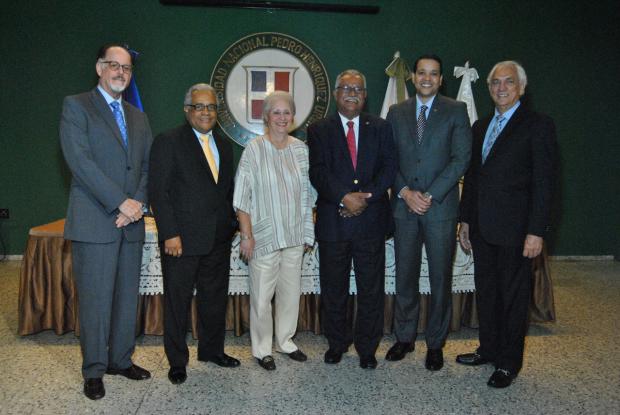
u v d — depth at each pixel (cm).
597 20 485
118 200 204
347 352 269
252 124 459
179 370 232
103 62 211
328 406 210
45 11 443
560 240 503
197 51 453
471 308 304
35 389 223
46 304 286
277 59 457
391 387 228
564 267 473
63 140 204
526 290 229
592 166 499
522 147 224
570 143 496
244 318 295
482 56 477
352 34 464
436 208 243
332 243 240
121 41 448
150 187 221
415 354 267
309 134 245
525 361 259
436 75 245
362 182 238
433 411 207
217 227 229
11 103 450
